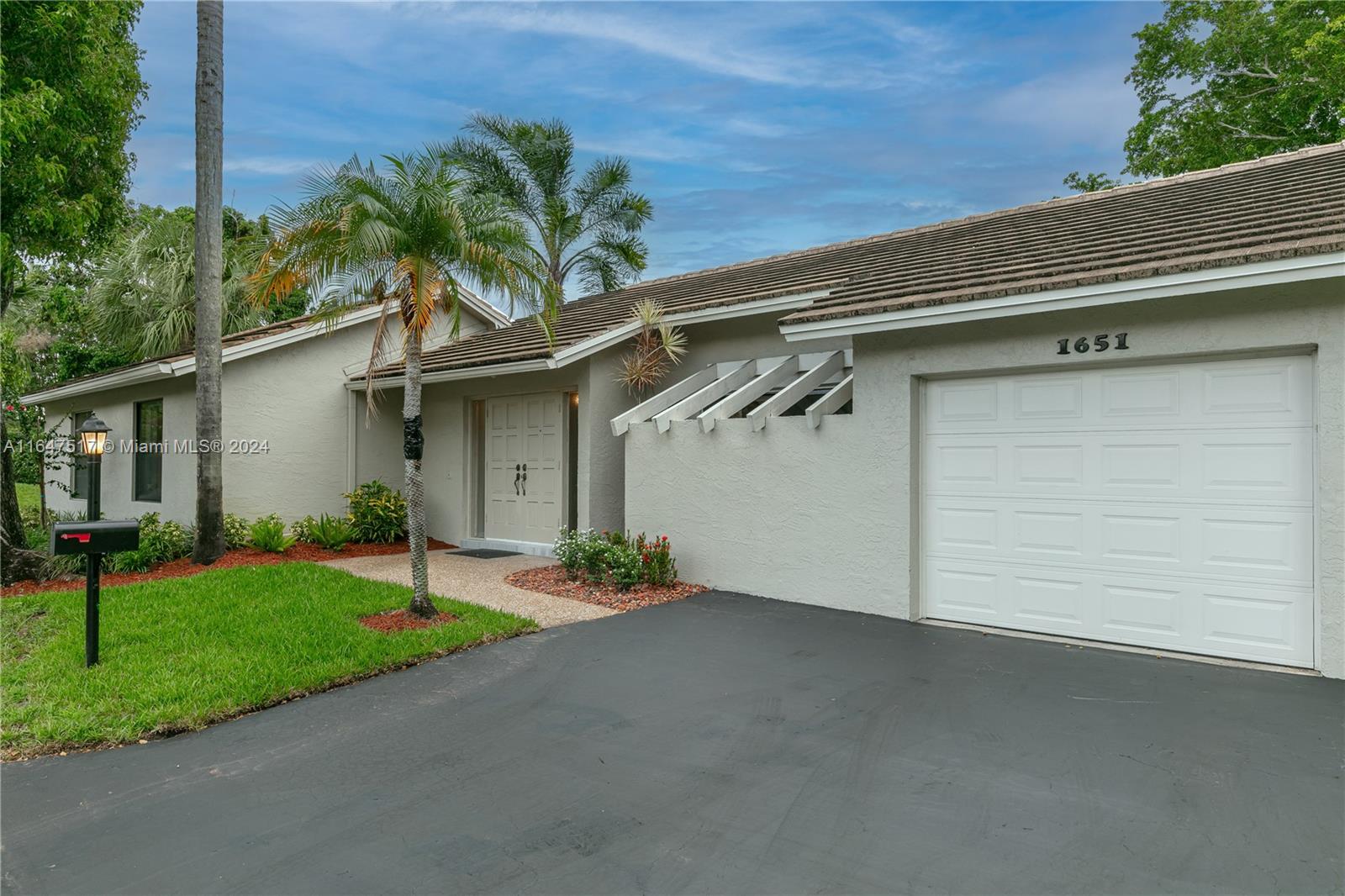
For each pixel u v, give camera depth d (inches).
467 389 522.6
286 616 292.2
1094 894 117.6
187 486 517.3
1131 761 165.8
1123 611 256.2
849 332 298.4
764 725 190.9
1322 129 779.4
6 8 380.5
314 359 537.0
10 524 416.8
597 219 997.2
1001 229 404.5
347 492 551.2
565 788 157.8
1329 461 215.9
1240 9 812.6
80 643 256.5
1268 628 230.7
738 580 348.8
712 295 448.1
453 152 939.3
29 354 968.3
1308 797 148.0
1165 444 248.1
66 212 431.5
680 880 123.3
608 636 277.3
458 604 315.0
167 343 765.9
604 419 438.3
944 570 295.6
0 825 143.9
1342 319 212.8
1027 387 275.9
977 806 146.7
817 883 121.9
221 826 142.8
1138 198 390.3
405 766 169.6
